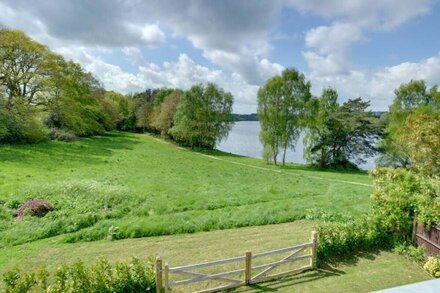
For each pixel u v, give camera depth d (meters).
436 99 37.50
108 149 45.62
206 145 64.81
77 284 10.20
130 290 10.80
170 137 73.00
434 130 24.16
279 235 16.94
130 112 93.94
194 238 16.50
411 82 38.53
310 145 48.94
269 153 46.97
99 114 63.56
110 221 17.56
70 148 41.16
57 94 46.19
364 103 52.22
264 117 46.06
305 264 13.53
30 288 9.80
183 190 24.72
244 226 18.45
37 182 22.88
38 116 44.97
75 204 19.14
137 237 16.48
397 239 15.42
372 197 16.94
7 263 13.25
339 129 47.84
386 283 12.16
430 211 14.14
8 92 42.00
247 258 11.71
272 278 12.30
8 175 24.03
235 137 115.19
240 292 11.41
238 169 40.16
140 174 29.92
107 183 24.78
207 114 62.84
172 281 11.23
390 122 40.28
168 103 73.69
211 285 11.84
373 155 48.50
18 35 40.72
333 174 40.72
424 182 16.80
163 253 14.60
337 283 12.05
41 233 15.93
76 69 56.91
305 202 22.58
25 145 38.19
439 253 13.66
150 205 20.45
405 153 33.78
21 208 17.78
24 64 42.66
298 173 40.22
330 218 19.17
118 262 11.28
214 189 25.72
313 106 45.94
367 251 14.80
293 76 45.00
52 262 13.49
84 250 14.76
